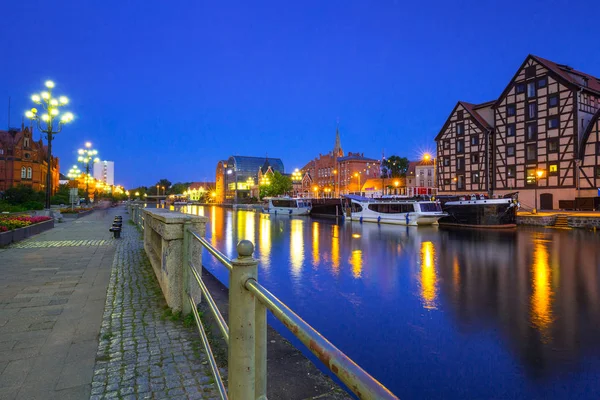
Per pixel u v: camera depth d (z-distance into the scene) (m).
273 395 3.63
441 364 6.92
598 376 6.45
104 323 5.00
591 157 37.91
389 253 19.70
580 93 39.62
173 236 5.32
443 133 53.25
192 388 3.33
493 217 33.97
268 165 133.75
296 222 45.09
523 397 5.84
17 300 6.09
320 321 9.17
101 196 111.19
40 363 3.79
